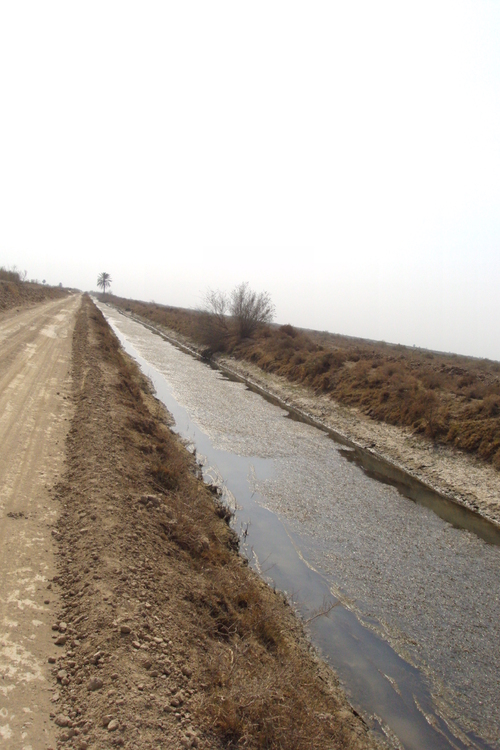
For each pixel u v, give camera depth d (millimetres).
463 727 5559
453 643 7000
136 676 3830
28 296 45188
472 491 13641
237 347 38281
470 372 28031
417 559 9469
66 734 3246
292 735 3848
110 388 14023
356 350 38031
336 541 9797
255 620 5938
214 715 3762
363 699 5738
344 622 7176
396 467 15938
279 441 16906
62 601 4738
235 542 8672
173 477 9320
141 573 5348
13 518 6012
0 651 3893
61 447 8820
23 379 13359
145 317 74312
